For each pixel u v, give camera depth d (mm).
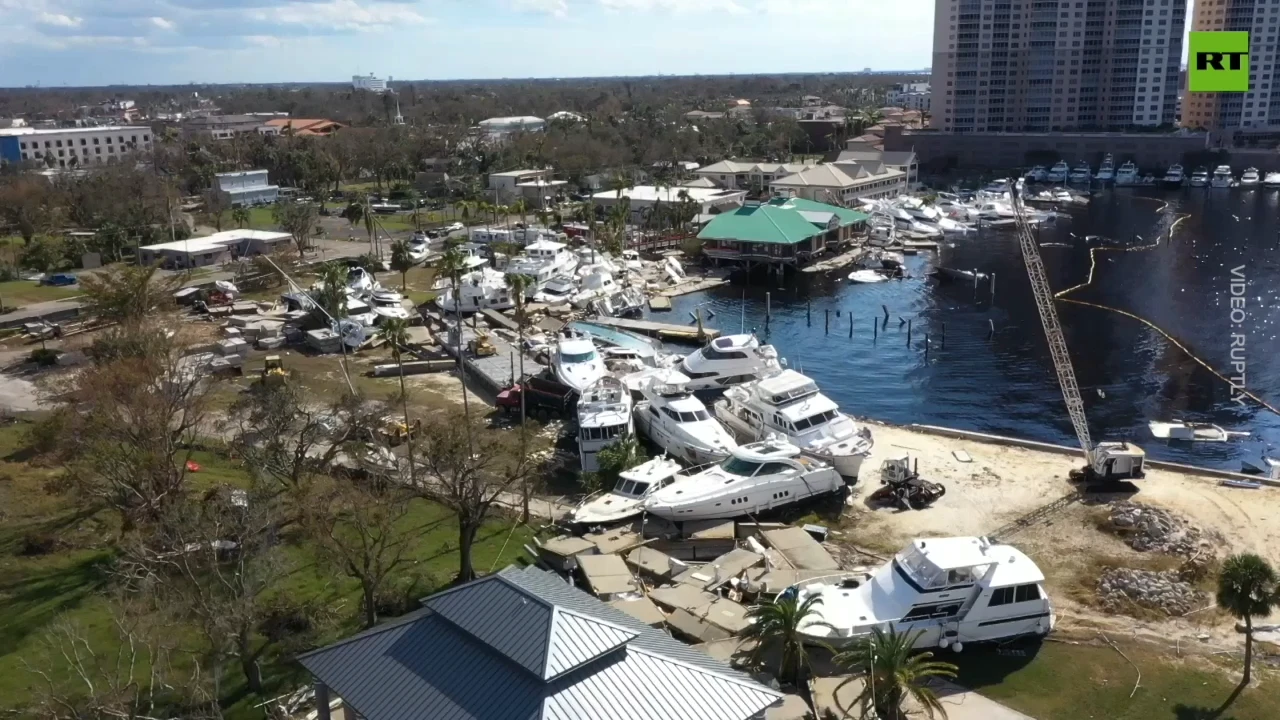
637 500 46062
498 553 41625
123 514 41000
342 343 75062
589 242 128125
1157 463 52594
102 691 29453
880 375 78750
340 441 46125
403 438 55406
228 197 168750
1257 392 72312
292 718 29578
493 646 23016
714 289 112875
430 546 42094
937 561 34438
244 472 47750
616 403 56938
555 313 94688
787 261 116812
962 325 93500
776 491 46688
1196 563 40281
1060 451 55531
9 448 53125
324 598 36250
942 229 144875
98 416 44000
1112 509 46438
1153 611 36906
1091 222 151875
